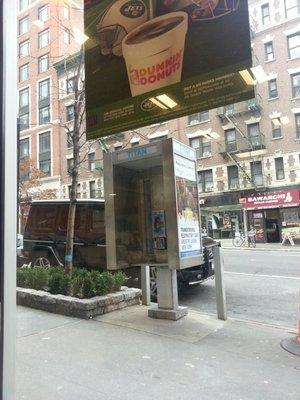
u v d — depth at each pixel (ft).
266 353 15.48
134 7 17.29
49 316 20.75
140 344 16.30
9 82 5.09
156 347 15.97
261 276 36.81
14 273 4.86
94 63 18.38
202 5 15.62
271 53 91.97
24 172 98.94
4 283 4.73
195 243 21.45
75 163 26.48
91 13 18.58
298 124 88.79
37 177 100.27
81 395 11.46
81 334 17.54
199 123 99.50
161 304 20.84
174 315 20.16
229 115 95.09
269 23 91.66
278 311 24.30
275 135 91.20
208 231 98.07
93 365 13.84
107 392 11.71
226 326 19.43
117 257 21.70
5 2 5.16
